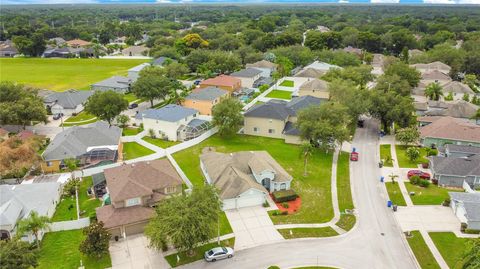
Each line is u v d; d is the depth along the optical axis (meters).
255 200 63.78
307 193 67.88
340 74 132.75
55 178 71.25
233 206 62.97
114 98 99.25
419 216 61.16
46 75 167.75
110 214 56.75
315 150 85.19
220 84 126.50
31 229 50.69
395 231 57.31
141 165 66.00
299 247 53.62
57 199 64.69
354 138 94.25
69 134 83.44
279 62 161.25
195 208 50.69
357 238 55.66
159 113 93.69
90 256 50.81
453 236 55.84
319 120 85.19
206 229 49.72
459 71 160.25
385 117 95.00
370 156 83.75
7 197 59.94
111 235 54.84
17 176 71.50
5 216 54.28
